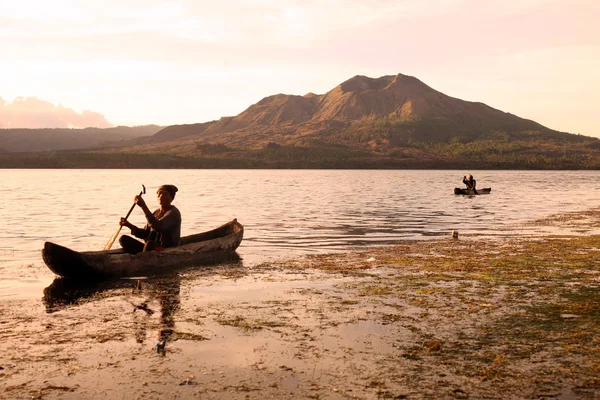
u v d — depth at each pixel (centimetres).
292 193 4881
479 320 738
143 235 1230
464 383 520
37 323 743
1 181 8250
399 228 2005
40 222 2177
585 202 3606
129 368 568
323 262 1252
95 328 716
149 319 762
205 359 594
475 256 1313
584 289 926
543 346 624
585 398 483
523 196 4384
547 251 1378
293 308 817
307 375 545
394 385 518
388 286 972
